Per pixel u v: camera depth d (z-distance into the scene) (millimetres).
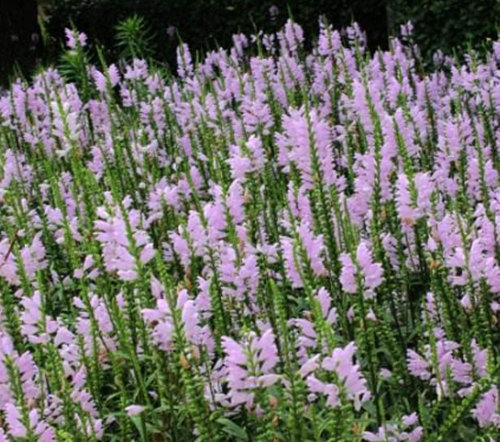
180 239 3969
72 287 5043
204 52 17062
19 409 3043
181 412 3596
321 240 3715
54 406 3455
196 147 6387
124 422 3502
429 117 6852
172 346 3225
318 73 7879
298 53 9211
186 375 3008
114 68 7129
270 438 2861
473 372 3617
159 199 4926
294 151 4312
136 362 3453
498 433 3467
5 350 3275
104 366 3877
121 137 6484
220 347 3740
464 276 3760
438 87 7840
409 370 3871
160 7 17125
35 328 3561
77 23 18016
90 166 6391
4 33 17562
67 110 4383
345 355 2826
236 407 3633
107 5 17672
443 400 3676
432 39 12461
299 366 3598
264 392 2834
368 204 4504
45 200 6469
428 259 3904
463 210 4816
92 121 7855
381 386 4090
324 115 7000
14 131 8086
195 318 3059
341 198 4398
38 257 4426
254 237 4348
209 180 5977
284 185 5602
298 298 4383
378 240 4199
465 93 7207
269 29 16109
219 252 4027
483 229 4004
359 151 5852
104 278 3842
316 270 3730
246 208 4355
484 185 4609
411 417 3508
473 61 6887
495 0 11812
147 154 6277
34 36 18156
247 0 16234
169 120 7305
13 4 17812
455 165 5531
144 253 3518
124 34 13805
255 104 5871
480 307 3852
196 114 6684
